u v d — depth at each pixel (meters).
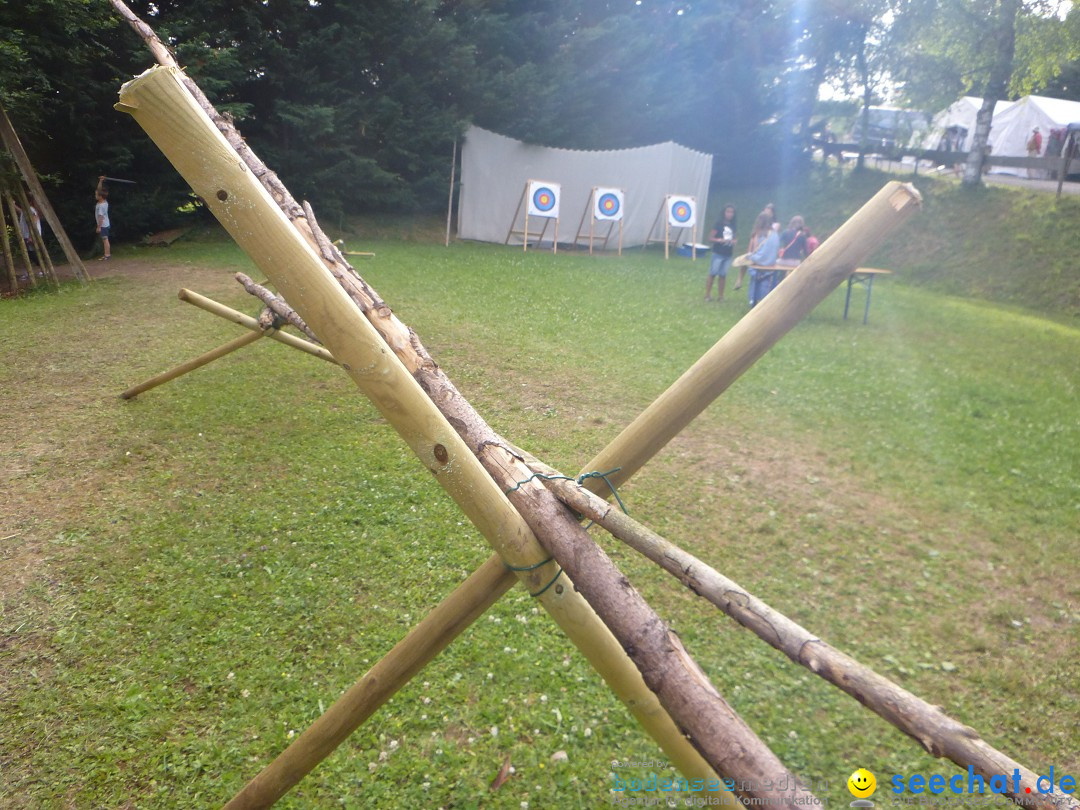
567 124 22.31
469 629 3.56
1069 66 27.03
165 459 5.58
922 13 19.23
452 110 19.91
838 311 11.86
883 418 6.61
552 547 1.51
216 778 2.76
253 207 1.40
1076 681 3.28
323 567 4.13
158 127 1.38
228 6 17.83
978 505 4.96
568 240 19.97
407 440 1.49
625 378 7.59
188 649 3.48
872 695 1.09
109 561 4.22
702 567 1.34
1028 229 15.59
